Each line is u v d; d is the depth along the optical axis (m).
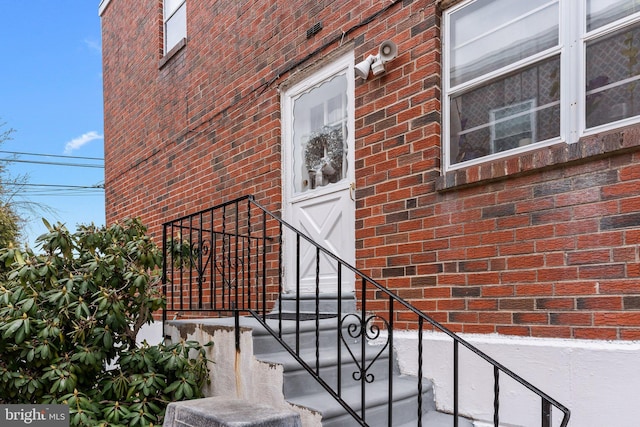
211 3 4.98
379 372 2.88
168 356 2.89
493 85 2.78
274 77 4.18
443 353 2.71
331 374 2.65
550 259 2.34
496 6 2.78
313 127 3.99
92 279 3.06
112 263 3.14
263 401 2.56
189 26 5.33
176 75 5.50
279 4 4.16
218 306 4.57
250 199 3.01
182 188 5.29
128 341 3.25
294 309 3.78
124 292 3.21
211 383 2.96
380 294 3.12
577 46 2.42
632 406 2.00
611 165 2.17
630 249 2.09
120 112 6.79
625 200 2.12
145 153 6.05
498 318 2.51
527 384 1.80
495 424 1.86
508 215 2.52
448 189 2.77
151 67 6.02
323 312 3.53
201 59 5.09
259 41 4.36
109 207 6.99
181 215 5.27
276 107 4.16
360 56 3.43
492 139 2.76
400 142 3.08
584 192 2.25
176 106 5.47
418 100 3.00
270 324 2.96
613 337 2.10
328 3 3.71
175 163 5.44
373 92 3.28
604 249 2.16
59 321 2.87
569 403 2.18
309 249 3.92
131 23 6.55
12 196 12.52
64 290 2.87
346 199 3.61
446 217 2.79
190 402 2.24
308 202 3.95
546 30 2.57
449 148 2.93
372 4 3.36
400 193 3.05
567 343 2.22
